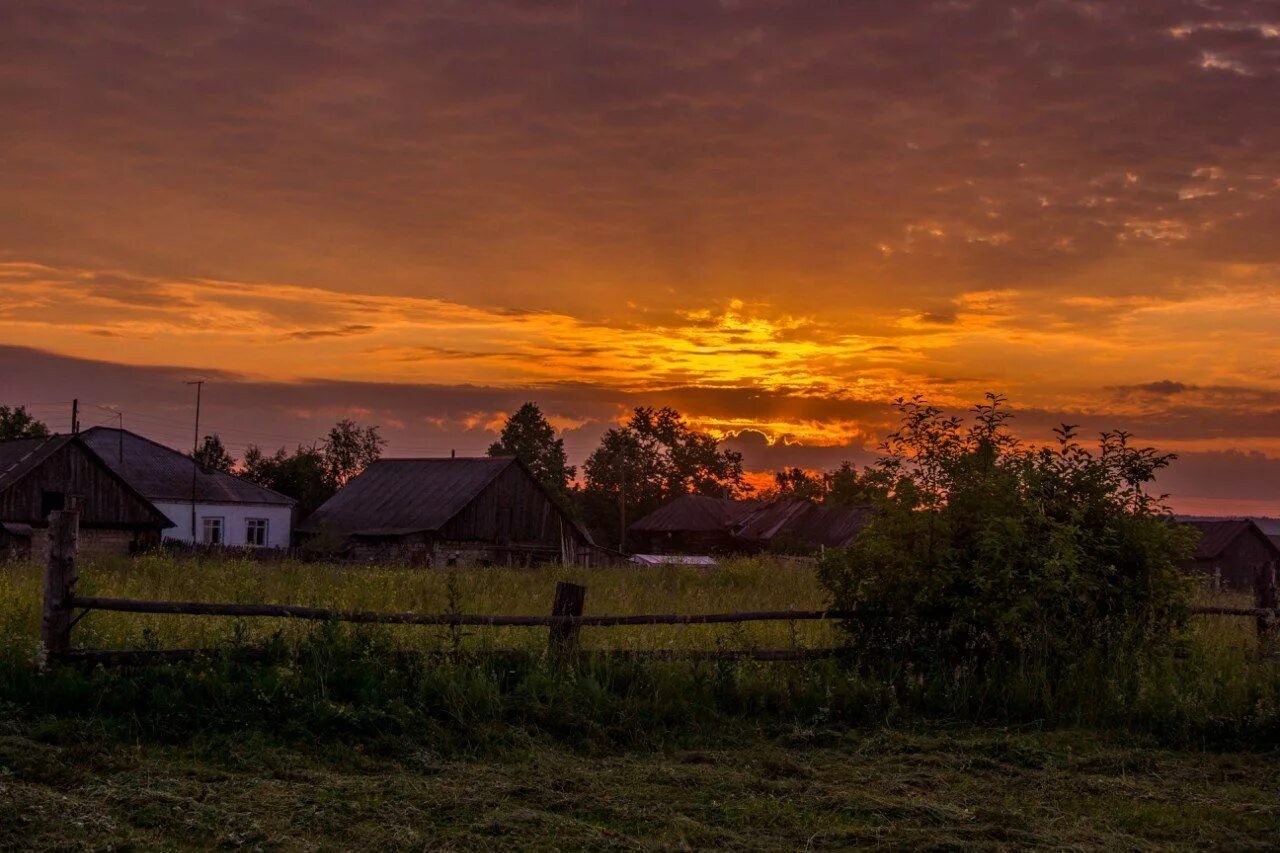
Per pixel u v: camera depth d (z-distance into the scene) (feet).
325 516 174.29
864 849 21.25
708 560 151.33
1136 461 38.01
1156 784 26.63
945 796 24.97
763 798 24.39
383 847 20.39
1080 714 32.50
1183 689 32.94
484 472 167.22
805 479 363.97
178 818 21.30
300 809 22.17
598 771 26.18
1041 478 37.35
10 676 28.66
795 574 82.99
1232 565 179.42
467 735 28.12
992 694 33.60
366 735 27.71
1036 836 22.08
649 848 20.76
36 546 139.33
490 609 48.55
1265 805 24.73
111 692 28.22
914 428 38.70
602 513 306.55
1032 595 35.01
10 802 21.27
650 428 320.70
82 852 19.33
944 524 36.19
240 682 28.94
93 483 144.56
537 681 30.76
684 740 29.53
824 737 30.17
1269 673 33.86
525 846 20.70
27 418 212.84
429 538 156.97
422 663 30.89
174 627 34.47
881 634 36.37
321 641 30.86
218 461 228.84
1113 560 37.27
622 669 32.24
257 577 63.26
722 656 33.65
